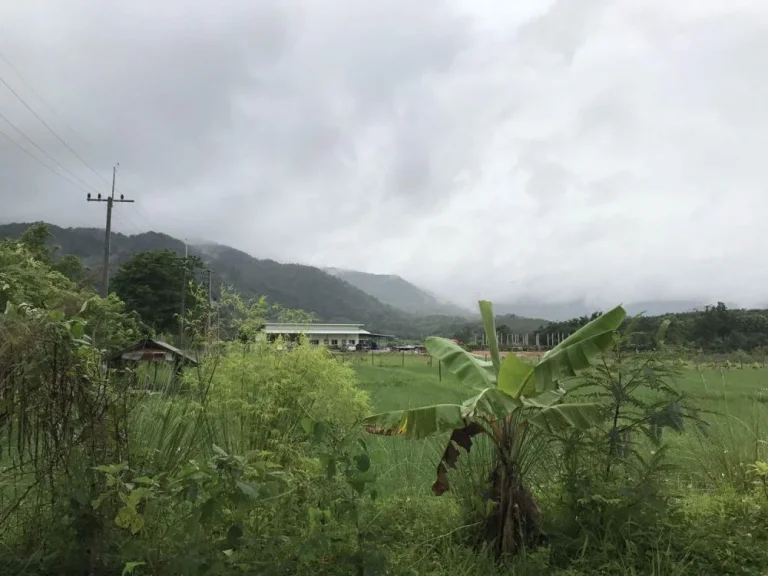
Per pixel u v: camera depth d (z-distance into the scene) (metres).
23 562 3.98
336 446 4.16
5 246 11.75
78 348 4.34
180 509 4.24
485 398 4.71
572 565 4.63
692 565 4.60
